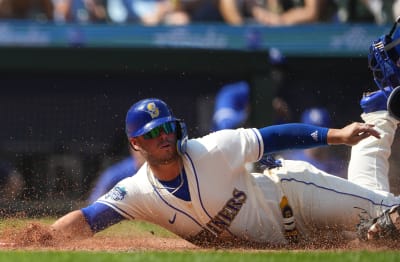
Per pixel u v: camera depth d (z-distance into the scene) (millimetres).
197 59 32938
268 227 16625
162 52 32844
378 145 18156
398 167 29250
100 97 32719
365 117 18453
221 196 16094
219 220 16359
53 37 32594
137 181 16547
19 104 32688
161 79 32906
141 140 15711
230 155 15977
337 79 33031
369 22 35781
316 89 33062
